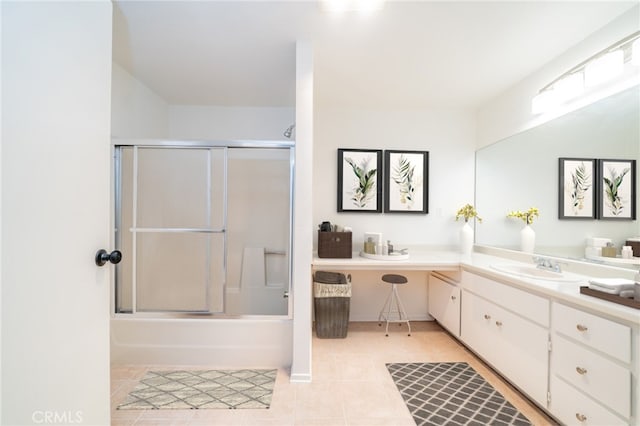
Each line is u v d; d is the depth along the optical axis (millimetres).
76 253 958
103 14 1090
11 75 739
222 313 2189
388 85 2582
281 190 3189
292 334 2133
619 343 1197
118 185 2285
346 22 1725
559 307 1490
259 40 1923
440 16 1659
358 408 1666
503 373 1911
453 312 2600
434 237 3170
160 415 1601
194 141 2256
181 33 1853
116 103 2316
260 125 3215
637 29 1574
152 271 2654
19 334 760
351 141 3135
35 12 807
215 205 3111
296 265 1945
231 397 1758
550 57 2109
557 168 2121
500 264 2324
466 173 3188
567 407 1435
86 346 1005
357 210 3113
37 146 815
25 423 778
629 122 1633
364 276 3193
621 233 1669
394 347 2512
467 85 2574
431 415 1609
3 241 722
